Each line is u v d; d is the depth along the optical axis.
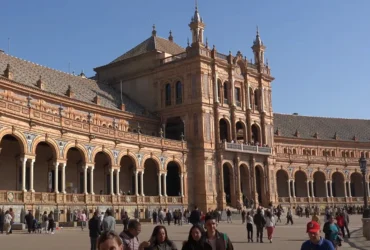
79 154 59.94
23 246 27.20
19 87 54.25
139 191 67.88
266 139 84.25
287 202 89.25
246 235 38.41
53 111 59.03
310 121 112.31
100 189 62.97
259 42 86.25
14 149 51.72
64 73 70.75
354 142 110.44
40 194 47.88
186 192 70.25
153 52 78.25
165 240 10.48
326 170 98.19
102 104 67.94
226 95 78.44
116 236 6.78
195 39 74.69
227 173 79.00
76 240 31.92
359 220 63.88
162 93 76.75
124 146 60.84
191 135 73.19
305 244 9.82
